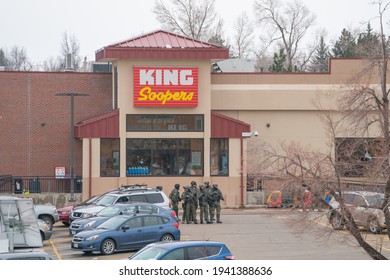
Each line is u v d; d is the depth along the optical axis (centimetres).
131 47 4416
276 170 2195
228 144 4544
